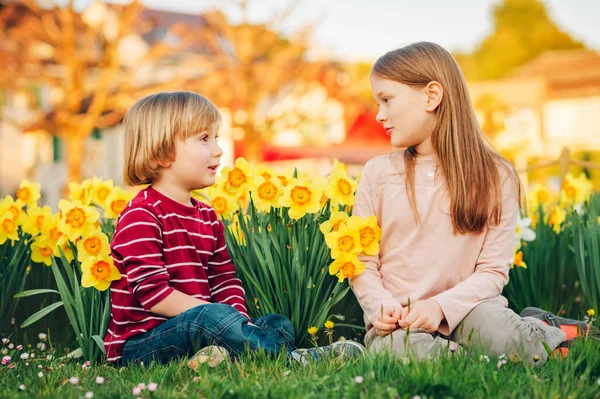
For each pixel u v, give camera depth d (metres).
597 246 2.98
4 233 2.80
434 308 2.29
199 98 2.56
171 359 2.33
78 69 13.59
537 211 3.72
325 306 2.54
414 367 1.92
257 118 14.79
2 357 2.54
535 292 3.15
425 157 2.56
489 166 2.50
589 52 24.12
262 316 2.44
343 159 16.89
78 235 2.66
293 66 14.84
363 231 2.48
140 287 2.34
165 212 2.47
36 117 16.08
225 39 15.09
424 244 2.46
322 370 2.07
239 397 1.81
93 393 1.91
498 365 2.06
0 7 15.09
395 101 2.50
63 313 3.01
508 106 17.89
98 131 20.41
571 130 21.34
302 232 2.62
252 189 2.78
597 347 2.17
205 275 2.55
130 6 13.48
